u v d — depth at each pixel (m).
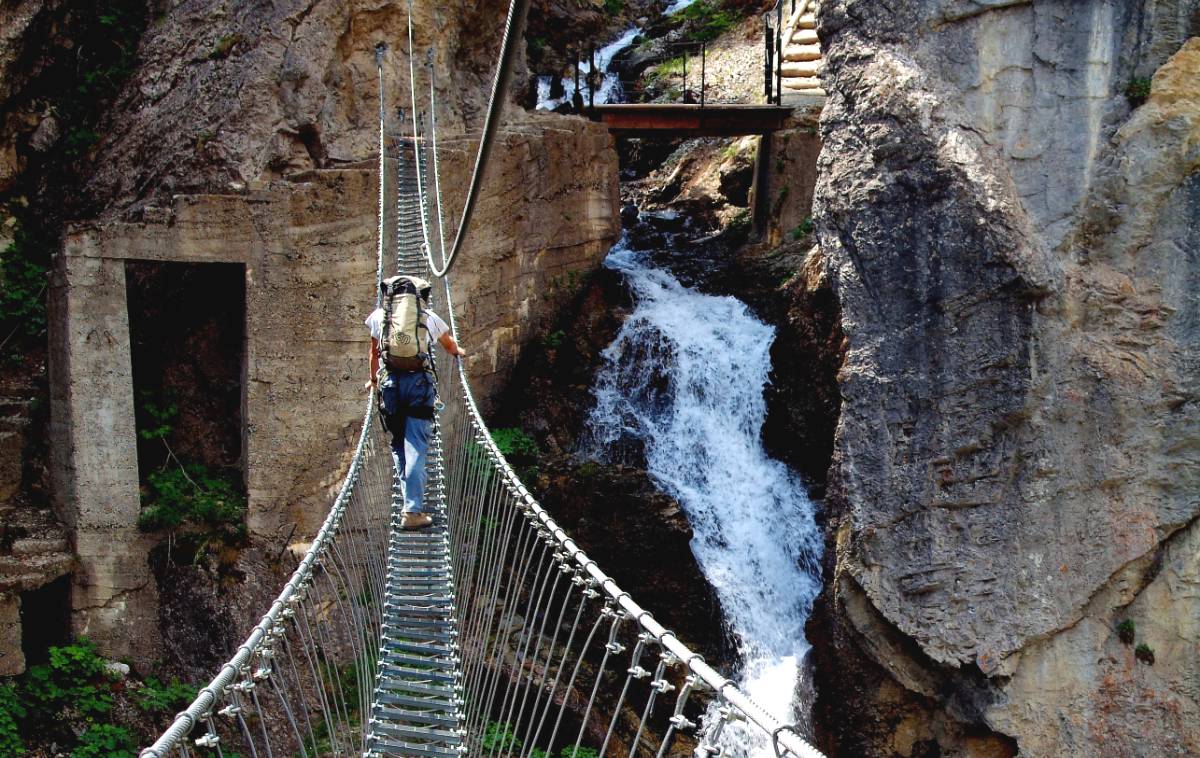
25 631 16.03
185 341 16.56
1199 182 13.85
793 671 16.11
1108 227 14.08
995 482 14.09
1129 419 13.95
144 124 17.25
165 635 15.48
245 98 15.97
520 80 20.92
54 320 15.58
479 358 17.62
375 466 12.27
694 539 17.11
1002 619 14.08
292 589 7.01
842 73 14.79
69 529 15.52
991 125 14.28
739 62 27.48
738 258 20.42
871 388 14.43
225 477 16.30
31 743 14.65
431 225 16.42
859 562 14.48
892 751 14.91
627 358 18.81
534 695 13.79
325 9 16.48
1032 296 13.75
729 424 18.12
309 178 15.74
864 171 14.43
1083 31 14.02
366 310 15.84
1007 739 14.32
